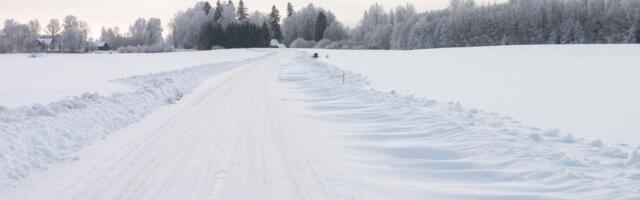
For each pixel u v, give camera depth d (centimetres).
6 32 14688
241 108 1387
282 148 861
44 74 3112
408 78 2639
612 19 10406
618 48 5838
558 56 4819
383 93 1702
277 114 1280
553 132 930
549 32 11288
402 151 847
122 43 17312
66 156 758
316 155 813
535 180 640
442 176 695
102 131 972
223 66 4081
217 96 1703
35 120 916
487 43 11869
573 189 587
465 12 12325
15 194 582
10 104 1415
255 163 752
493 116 1196
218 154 807
